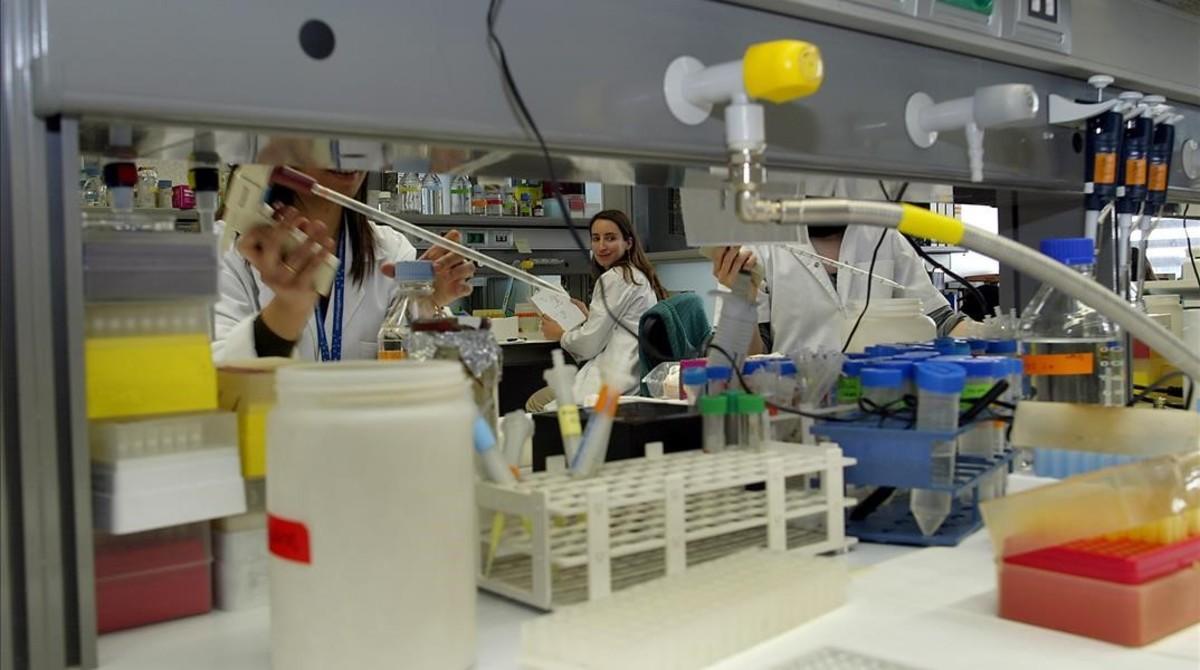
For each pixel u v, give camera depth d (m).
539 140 1.01
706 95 1.08
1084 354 1.48
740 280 1.68
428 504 0.72
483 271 4.26
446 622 0.74
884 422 1.22
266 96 0.85
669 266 4.70
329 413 0.70
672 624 0.80
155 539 0.93
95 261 0.83
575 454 1.04
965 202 1.83
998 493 1.29
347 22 0.89
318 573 0.71
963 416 1.22
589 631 0.78
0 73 0.76
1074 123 1.62
